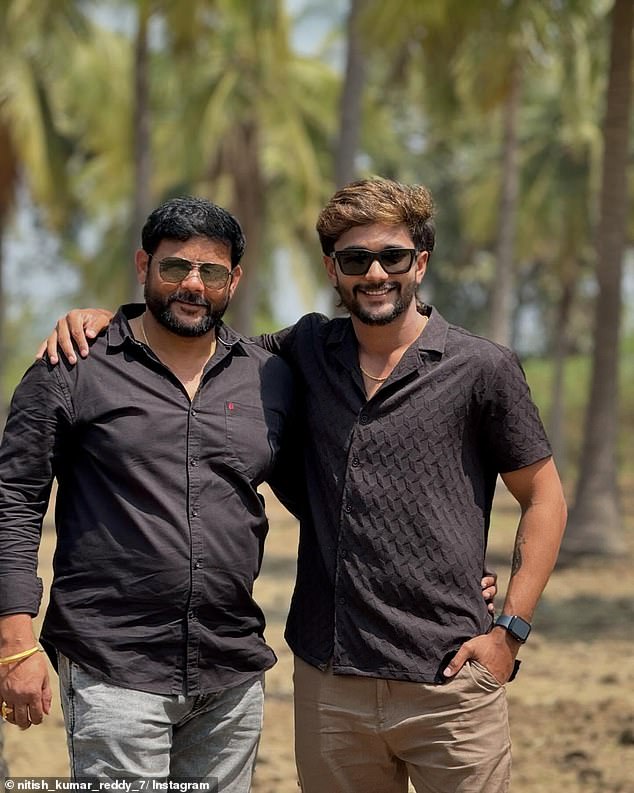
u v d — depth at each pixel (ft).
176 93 93.91
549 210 101.71
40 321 159.33
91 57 84.74
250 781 14.28
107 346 13.85
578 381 134.41
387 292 14.12
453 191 137.69
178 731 14.08
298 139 93.35
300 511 15.02
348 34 61.67
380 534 13.89
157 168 99.91
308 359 14.65
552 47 65.92
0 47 75.51
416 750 14.17
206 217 13.88
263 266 128.98
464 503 14.17
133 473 13.46
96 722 13.29
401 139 133.80
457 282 149.89
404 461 13.97
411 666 13.83
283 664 32.94
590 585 48.11
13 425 13.62
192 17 63.82
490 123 120.47
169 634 13.47
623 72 53.16
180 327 13.75
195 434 13.65
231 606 13.76
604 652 35.42
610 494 54.80
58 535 13.93
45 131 84.12
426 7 53.11
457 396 14.10
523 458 14.33
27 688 13.17
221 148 101.19
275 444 14.16
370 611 13.85
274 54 75.61
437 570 13.92
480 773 13.99
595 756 24.41
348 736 14.25
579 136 97.60
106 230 116.16
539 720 27.32
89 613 13.47
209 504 13.61
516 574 14.40
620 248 54.08
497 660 14.10
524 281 146.72
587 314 149.07
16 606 13.26
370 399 14.06
